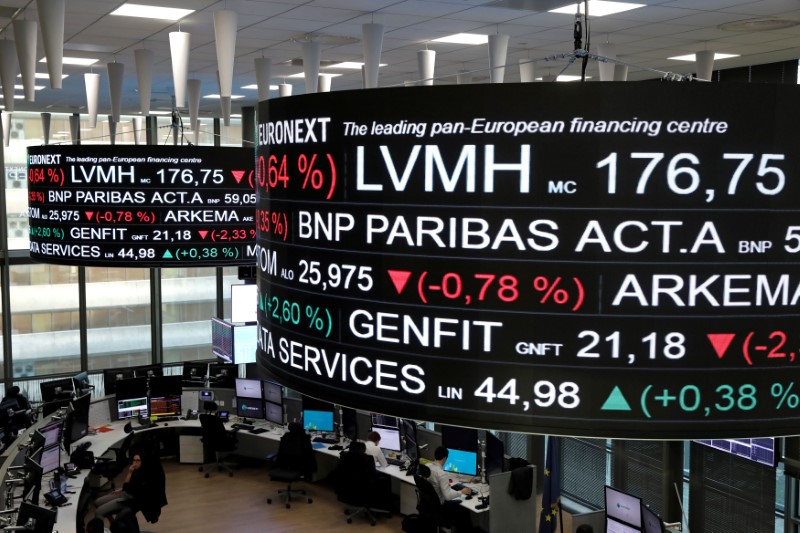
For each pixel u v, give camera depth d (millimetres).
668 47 9391
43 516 6020
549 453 6012
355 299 2158
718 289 1902
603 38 8805
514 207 1945
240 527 8789
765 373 1937
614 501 6820
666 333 1916
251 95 14055
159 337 15438
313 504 9453
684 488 8742
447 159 1992
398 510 9156
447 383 2051
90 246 5746
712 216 1885
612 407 1947
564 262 1930
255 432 10164
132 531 6992
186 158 5703
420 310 2062
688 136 1867
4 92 8117
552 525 5996
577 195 1907
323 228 2207
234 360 11766
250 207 5871
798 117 1877
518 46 9508
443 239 2016
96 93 10219
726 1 6922
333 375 2227
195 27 8047
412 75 12352
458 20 7930
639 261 1901
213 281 15836
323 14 7562
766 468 7844
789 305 1921
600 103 1875
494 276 1977
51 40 5707
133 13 7387
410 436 8695
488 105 1939
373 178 2092
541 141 1914
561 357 1957
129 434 9969
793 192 1892
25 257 14406
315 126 2193
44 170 5832
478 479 8297
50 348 14703
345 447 9477
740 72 10953
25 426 10320
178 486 10070
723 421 1941
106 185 5688
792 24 7949
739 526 8148
